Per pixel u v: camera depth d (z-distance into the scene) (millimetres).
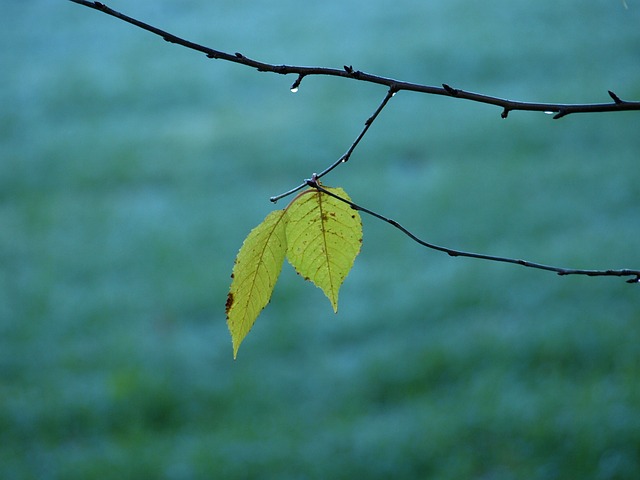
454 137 11594
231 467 5285
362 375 6230
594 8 17047
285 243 1158
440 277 7672
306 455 5359
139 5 20109
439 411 5680
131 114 13781
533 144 11078
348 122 12562
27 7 20438
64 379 6500
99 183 11000
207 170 11180
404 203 9539
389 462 5230
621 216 8719
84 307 7668
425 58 15102
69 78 15398
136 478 5273
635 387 5602
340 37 16891
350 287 7652
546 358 6219
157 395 6133
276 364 6555
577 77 13484
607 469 4973
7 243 9273
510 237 8492
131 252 8805
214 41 17219
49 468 5457
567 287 7254
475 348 6398
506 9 17641
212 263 8430
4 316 7555
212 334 7156
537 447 5230
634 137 10930
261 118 13141
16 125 13430
